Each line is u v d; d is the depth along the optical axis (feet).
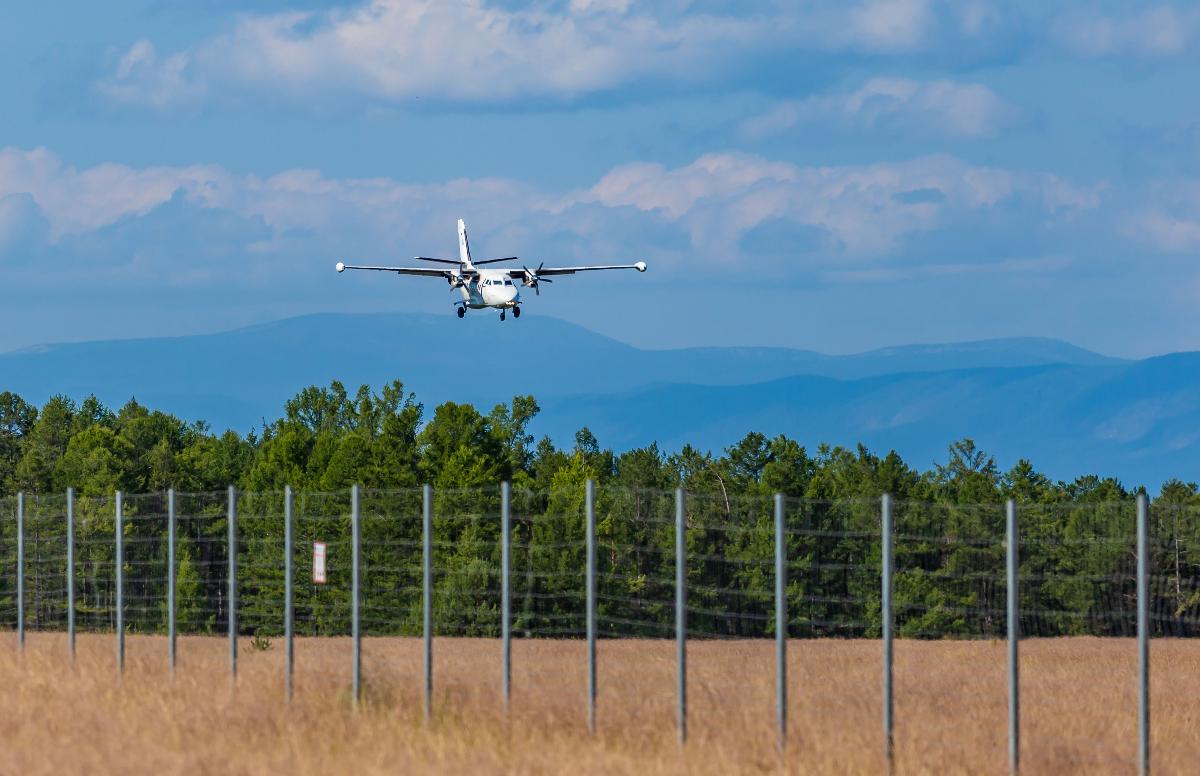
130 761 190.29
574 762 193.06
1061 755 223.71
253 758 192.34
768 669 356.38
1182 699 324.39
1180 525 522.47
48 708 231.50
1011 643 206.80
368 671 285.84
